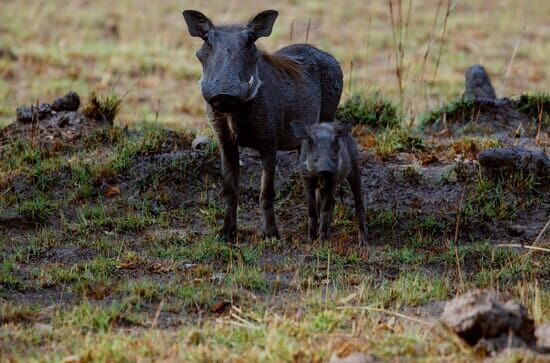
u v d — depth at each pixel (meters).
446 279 10.30
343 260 11.10
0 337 8.66
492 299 8.05
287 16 31.38
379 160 14.26
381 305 9.45
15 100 21.39
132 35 27.97
